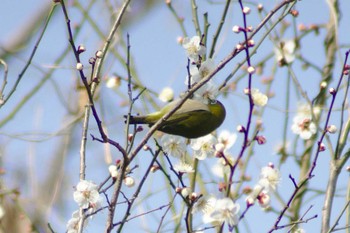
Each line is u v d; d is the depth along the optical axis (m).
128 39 9.32
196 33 10.66
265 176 8.84
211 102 10.18
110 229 8.27
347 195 10.47
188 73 9.47
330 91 9.45
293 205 12.13
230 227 8.42
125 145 8.91
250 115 8.45
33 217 12.19
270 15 8.66
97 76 9.00
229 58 8.37
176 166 9.37
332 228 9.38
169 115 8.23
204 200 9.27
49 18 10.48
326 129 9.30
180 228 10.92
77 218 9.24
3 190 12.21
